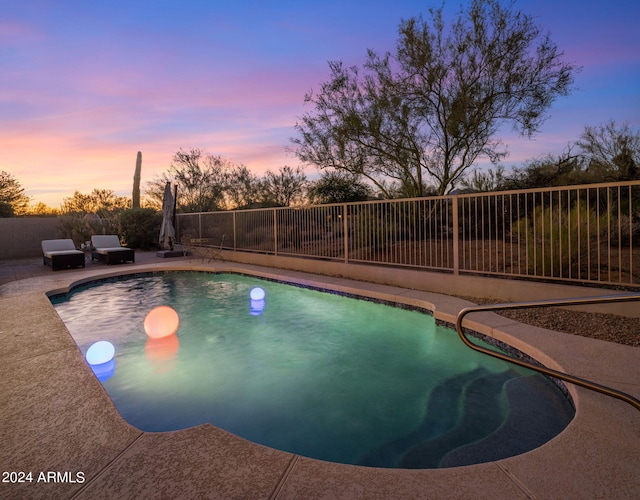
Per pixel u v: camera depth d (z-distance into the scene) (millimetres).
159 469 2064
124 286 9648
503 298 6180
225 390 4133
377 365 4730
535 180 10172
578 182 9492
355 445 3043
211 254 13102
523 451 2709
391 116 9977
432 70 9203
